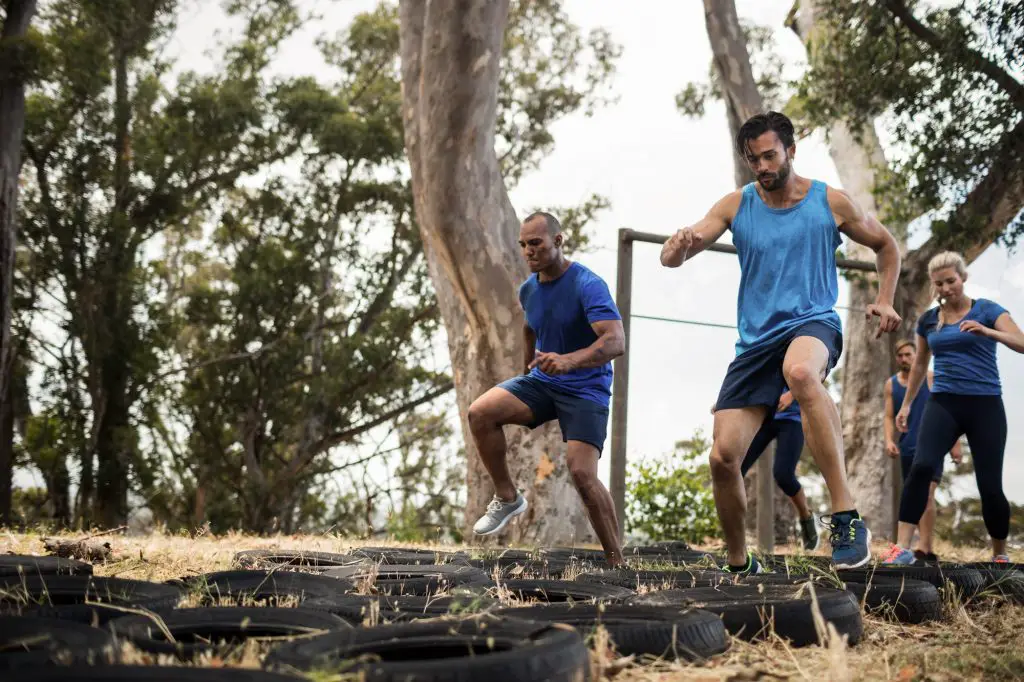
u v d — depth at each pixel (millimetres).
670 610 2924
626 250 9672
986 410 6445
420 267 27797
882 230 4414
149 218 25531
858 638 3221
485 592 3689
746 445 4289
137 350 24656
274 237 28297
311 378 27172
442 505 27422
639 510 13789
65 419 24859
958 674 2656
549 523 11992
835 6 15320
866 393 18141
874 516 17844
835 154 19328
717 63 18016
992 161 13906
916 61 14320
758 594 3383
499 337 12039
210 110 25156
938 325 6688
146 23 23578
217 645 2338
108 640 2158
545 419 5305
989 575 4586
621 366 9477
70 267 24156
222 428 27547
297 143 26969
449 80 11617
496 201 12102
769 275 4324
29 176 24953
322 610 3008
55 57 22500
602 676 2422
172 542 6906
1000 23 13156
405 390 27219
